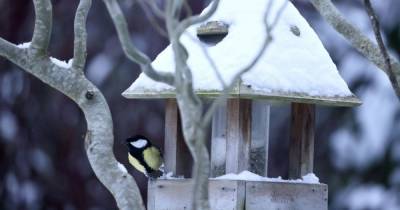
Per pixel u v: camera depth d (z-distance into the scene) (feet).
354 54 89.20
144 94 37.32
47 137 89.20
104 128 32.32
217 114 38.09
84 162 89.20
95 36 89.30
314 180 37.47
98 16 89.81
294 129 37.83
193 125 24.48
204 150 25.67
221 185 35.47
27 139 89.20
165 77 26.32
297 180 37.37
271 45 35.91
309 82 35.81
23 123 89.20
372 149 88.38
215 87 34.58
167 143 38.63
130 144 38.14
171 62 37.04
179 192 36.86
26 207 88.43
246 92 34.22
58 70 32.55
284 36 36.42
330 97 36.01
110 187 31.99
